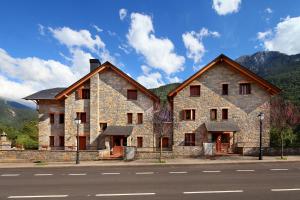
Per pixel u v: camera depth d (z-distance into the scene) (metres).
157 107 32.88
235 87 31.39
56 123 34.91
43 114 35.16
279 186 13.64
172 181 15.18
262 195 11.84
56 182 15.44
